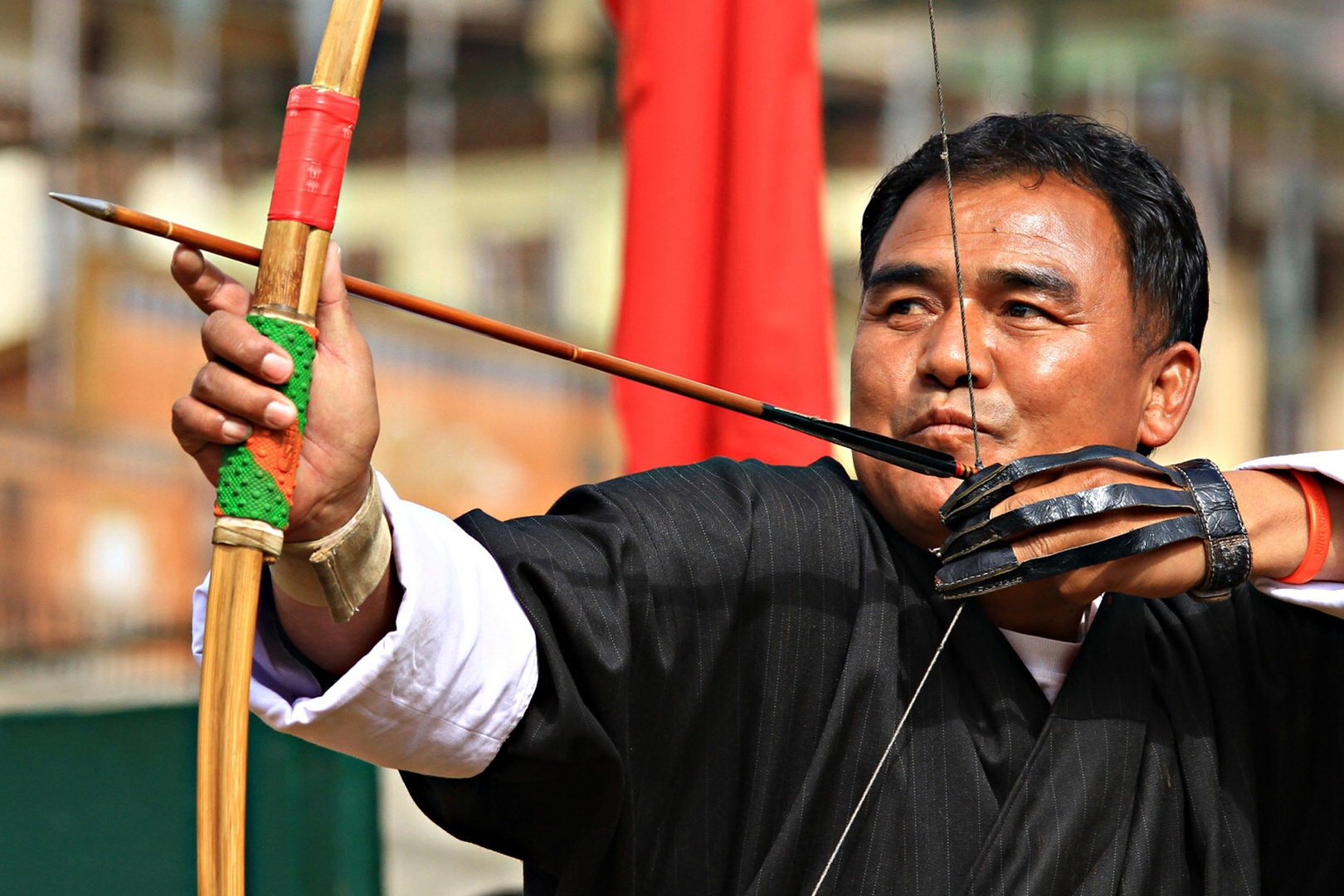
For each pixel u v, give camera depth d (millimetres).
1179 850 4457
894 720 4281
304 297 3271
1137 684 4496
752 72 7055
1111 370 4434
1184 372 4801
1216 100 27469
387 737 3641
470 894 11812
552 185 29781
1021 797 4234
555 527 4176
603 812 3939
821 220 7184
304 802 8797
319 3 27875
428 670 3588
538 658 3879
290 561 3469
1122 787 4348
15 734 8477
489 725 3729
